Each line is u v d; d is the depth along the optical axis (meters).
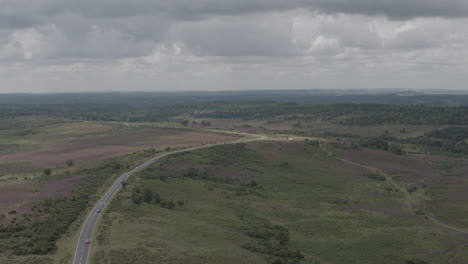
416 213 151.12
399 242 115.06
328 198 163.25
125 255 78.75
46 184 143.25
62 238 87.69
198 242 93.00
